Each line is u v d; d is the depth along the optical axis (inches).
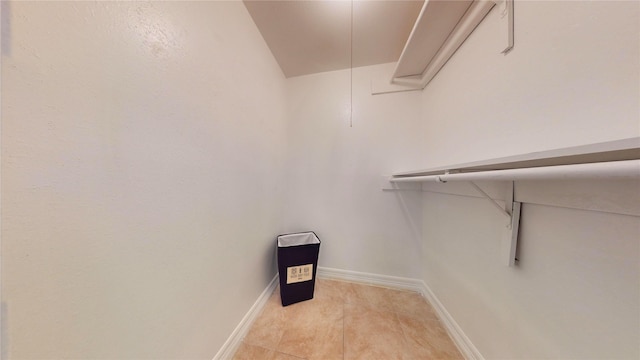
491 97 31.7
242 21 41.9
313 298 55.9
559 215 21.5
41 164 14.5
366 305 53.1
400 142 61.4
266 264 54.6
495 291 30.9
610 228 17.4
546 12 22.8
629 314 16.3
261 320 47.2
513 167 22.0
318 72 66.2
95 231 17.6
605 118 17.6
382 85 62.1
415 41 42.9
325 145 66.2
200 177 30.2
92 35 17.2
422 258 60.3
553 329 22.0
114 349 19.0
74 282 16.3
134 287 20.8
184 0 27.1
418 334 43.6
